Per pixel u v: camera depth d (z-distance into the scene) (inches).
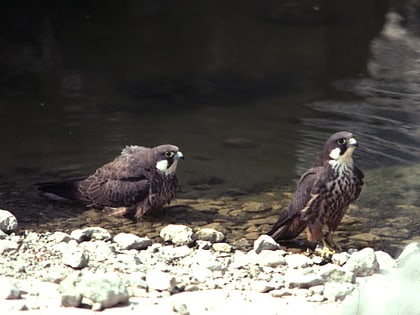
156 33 909.2
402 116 659.4
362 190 534.9
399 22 924.0
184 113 685.9
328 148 442.3
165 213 514.3
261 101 711.1
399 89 729.0
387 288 337.4
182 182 558.6
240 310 333.7
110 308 328.2
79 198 521.3
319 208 444.8
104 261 410.0
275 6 989.2
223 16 960.9
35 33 906.7
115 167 517.3
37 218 502.6
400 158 580.7
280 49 853.8
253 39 884.6
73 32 912.9
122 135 636.1
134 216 510.9
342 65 801.6
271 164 583.2
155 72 794.8
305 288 367.2
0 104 705.0
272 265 411.5
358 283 374.6
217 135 635.5
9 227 468.8
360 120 655.8
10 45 869.8
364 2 994.7
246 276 393.7
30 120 668.7
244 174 568.4
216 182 557.6
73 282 344.5
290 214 454.6
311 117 667.4
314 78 768.3
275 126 652.1
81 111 689.6
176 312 323.9
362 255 394.6
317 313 329.4
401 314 309.6
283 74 783.1
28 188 546.9
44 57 835.4
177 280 377.1
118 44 873.5
